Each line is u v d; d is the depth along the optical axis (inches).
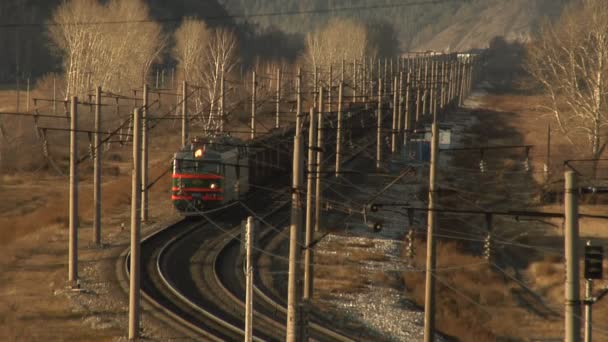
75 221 5295.3
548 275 6643.7
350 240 7057.1
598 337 5295.3
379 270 6161.4
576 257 2497.5
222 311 4778.5
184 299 4923.7
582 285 6274.6
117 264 5792.3
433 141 3917.3
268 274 5757.9
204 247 6304.1
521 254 7381.9
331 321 4766.2
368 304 5241.1
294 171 3631.9
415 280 6018.7
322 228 7332.7
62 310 4768.7
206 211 7101.4
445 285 6058.1
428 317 3964.1
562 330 5349.4
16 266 5797.2
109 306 4877.0
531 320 5556.1
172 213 7706.7
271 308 4913.9
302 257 6254.9
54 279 5408.5
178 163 7180.1
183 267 5723.4
